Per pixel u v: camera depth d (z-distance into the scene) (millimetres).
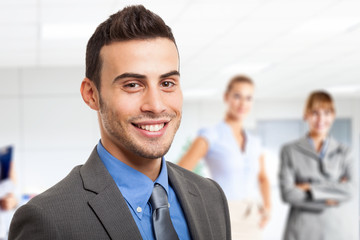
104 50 859
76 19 3990
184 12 3920
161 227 873
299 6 3850
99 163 899
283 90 10531
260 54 6027
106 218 823
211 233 987
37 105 5887
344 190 3205
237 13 4004
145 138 845
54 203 805
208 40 5086
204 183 1105
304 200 3217
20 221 801
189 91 10266
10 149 3947
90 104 926
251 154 2891
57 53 5289
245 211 2268
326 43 5395
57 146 5859
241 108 2859
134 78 831
